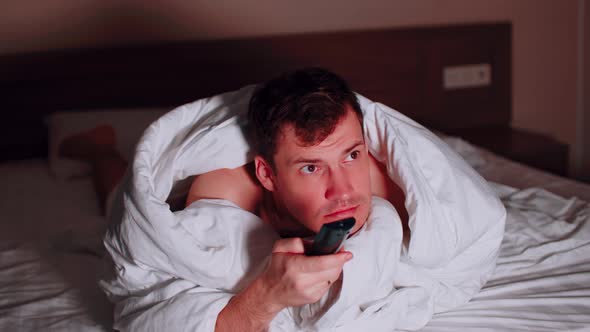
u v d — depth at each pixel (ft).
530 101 9.25
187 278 3.10
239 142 3.39
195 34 7.85
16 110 7.38
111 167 5.97
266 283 2.71
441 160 3.38
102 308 3.70
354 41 8.09
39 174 6.91
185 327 2.88
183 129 3.58
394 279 3.23
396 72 8.34
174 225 3.03
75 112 7.10
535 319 3.20
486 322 3.21
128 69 7.55
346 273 2.78
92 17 7.55
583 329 3.09
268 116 2.94
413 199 3.09
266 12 7.97
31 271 4.39
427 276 3.29
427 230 3.08
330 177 2.90
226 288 3.10
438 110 8.66
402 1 8.34
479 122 8.92
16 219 5.69
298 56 7.97
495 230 3.44
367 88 8.29
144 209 3.04
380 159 3.40
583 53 9.19
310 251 2.59
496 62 8.73
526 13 8.86
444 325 3.23
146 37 7.73
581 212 4.33
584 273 3.63
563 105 9.39
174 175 3.46
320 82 2.97
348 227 2.38
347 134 2.88
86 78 7.47
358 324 2.97
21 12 7.36
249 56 7.84
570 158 9.63
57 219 5.64
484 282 3.56
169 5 7.70
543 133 9.43
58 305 3.79
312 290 2.61
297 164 2.89
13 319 3.61
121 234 3.17
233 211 3.24
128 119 6.90
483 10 8.67
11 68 7.23
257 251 3.12
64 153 6.59
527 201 4.72
